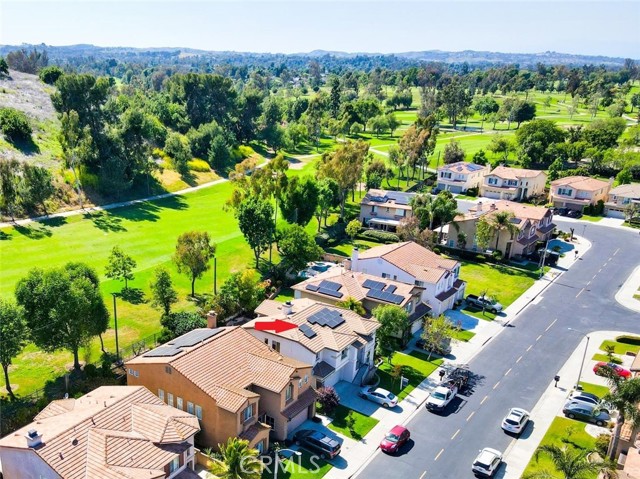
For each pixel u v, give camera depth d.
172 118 170.25
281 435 46.41
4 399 48.94
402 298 65.19
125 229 98.25
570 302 79.75
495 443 48.09
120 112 128.62
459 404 53.81
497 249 96.12
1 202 93.81
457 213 99.31
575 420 51.94
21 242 85.75
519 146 170.75
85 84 116.38
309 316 56.84
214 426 43.69
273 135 183.12
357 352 56.19
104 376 51.53
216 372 46.00
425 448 46.91
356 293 66.38
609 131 168.75
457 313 74.62
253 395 44.12
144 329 63.12
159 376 46.19
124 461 35.31
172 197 123.94
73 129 108.75
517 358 63.31
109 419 38.66
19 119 116.75
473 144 192.88
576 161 162.38
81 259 81.94
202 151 156.00
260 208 82.38
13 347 47.31
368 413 51.56
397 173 154.50
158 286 63.56
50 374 53.66
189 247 71.06
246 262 87.12
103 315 54.16
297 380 47.97
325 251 96.62
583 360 57.16
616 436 44.09
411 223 96.56
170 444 38.03
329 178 108.06
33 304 50.62
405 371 59.50
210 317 55.91
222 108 180.50
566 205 127.62
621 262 96.62
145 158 122.50
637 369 47.47
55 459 34.25
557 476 43.88
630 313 76.75
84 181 112.38
